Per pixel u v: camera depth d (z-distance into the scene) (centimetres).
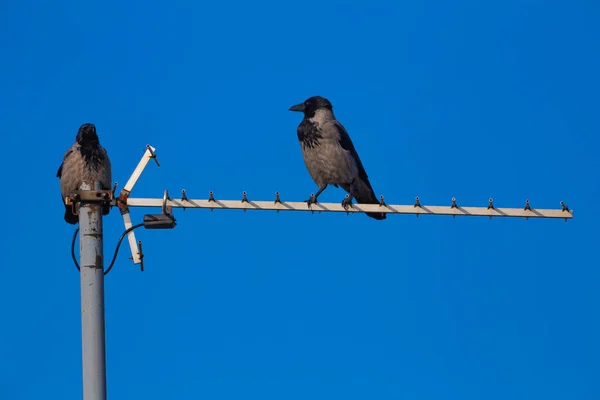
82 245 986
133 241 1093
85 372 939
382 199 1239
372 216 1514
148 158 1120
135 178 1114
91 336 955
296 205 1200
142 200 1112
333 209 1217
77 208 1002
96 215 994
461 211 1237
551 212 1230
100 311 969
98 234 990
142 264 1087
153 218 1093
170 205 1121
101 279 979
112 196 1003
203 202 1146
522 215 1232
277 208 1191
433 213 1237
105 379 946
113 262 1005
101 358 951
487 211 1234
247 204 1175
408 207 1241
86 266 979
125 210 1105
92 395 931
